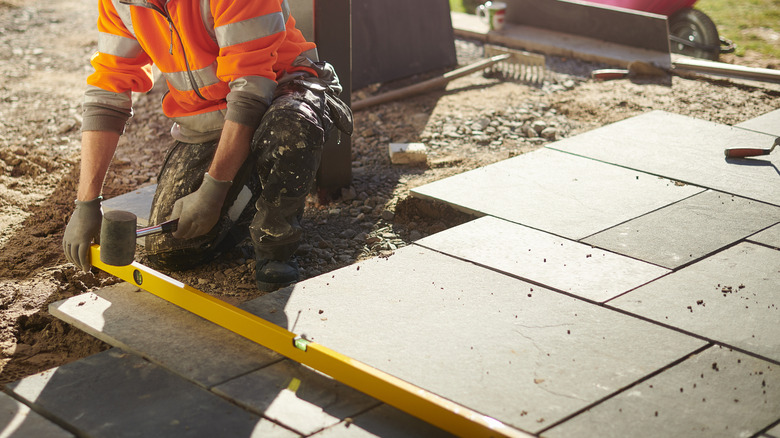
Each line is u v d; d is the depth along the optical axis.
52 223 3.83
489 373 2.51
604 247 3.37
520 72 6.14
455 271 3.18
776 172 4.14
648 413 2.32
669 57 6.30
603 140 4.64
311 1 3.79
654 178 4.10
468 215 3.79
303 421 2.35
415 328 2.77
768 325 2.77
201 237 3.21
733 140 4.61
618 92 5.71
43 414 2.41
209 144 3.21
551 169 4.24
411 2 6.22
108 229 2.67
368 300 2.96
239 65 2.81
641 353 2.61
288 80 3.08
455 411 2.17
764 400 2.38
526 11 7.29
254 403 2.43
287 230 3.06
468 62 6.63
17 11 8.28
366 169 4.53
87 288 3.24
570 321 2.80
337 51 3.92
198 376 2.57
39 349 2.85
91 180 2.97
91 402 2.45
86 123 3.03
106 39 3.01
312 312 2.88
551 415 2.31
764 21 7.84
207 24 2.93
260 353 2.71
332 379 2.57
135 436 2.28
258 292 3.16
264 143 2.87
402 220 3.90
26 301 3.14
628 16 6.55
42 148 4.76
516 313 2.86
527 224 3.60
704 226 3.55
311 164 2.95
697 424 2.27
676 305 2.91
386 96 5.67
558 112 5.39
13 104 5.57
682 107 5.34
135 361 2.67
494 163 4.37
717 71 5.98
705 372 2.51
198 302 2.81
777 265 3.21
